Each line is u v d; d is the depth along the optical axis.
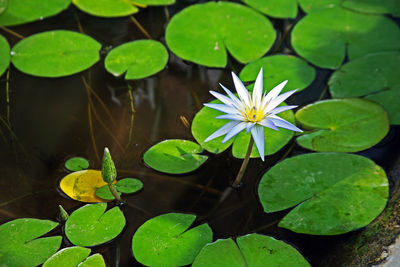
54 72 2.59
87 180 2.04
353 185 1.94
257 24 2.91
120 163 2.15
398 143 2.16
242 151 2.15
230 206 1.95
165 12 3.11
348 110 2.30
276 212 1.89
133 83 2.60
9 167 2.15
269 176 2.01
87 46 2.77
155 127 2.33
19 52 2.70
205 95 2.49
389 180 1.99
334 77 2.53
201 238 1.76
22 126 2.36
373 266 1.59
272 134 2.21
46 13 3.05
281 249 1.69
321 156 2.08
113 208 1.89
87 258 1.68
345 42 2.77
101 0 3.16
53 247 1.73
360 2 3.08
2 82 2.58
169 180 2.08
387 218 1.78
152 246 1.72
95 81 2.61
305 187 1.95
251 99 1.75
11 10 3.03
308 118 2.28
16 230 1.79
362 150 2.10
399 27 2.86
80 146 2.25
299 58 2.67
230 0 3.15
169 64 2.69
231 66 2.66
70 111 2.44
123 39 2.87
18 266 1.65
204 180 2.07
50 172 2.12
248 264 1.64
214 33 2.83
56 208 1.93
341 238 1.75
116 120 2.39
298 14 3.06
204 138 2.18
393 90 2.41
